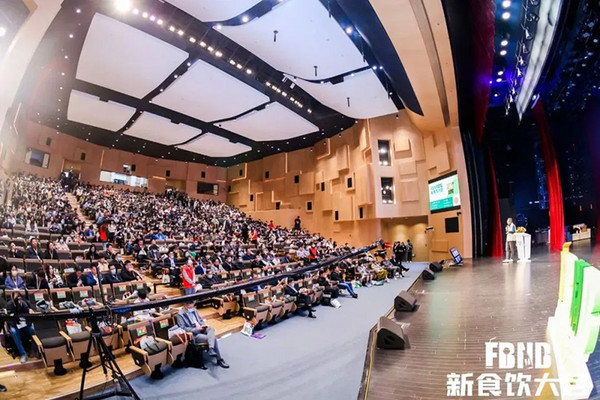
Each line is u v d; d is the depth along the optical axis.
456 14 8.67
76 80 15.14
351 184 20.16
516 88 11.55
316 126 20.52
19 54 7.54
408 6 7.91
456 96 12.41
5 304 5.21
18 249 8.79
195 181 30.25
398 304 5.93
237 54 13.47
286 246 17.58
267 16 10.27
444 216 15.89
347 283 10.34
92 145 25.50
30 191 17.31
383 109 17.14
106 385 4.36
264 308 7.08
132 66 13.27
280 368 4.89
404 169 17.95
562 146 16.67
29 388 4.16
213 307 8.29
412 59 10.17
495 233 14.79
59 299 6.45
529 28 8.20
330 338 6.20
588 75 10.95
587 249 11.66
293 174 25.48
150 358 4.59
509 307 5.01
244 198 29.27
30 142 21.22
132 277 8.88
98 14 10.39
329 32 11.02
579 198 16.70
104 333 5.35
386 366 3.59
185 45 12.31
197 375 4.78
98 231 13.42
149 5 10.47
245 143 24.48
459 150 14.95
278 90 15.90
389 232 18.92
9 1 5.98
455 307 5.53
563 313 3.09
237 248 14.45
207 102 16.61
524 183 19.25
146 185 28.39
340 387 4.11
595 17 8.03
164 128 20.56
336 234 21.50
